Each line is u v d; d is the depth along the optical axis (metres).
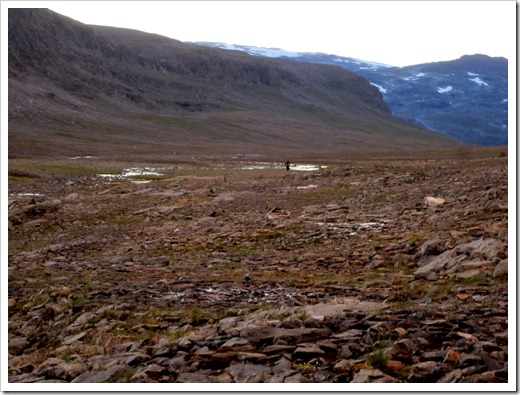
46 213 35.56
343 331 9.93
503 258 14.43
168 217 33.53
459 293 12.30
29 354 11.80
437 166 58.41
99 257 23.00
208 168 88.75
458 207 25.36
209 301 13.84
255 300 13.73
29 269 20.66
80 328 12.69
